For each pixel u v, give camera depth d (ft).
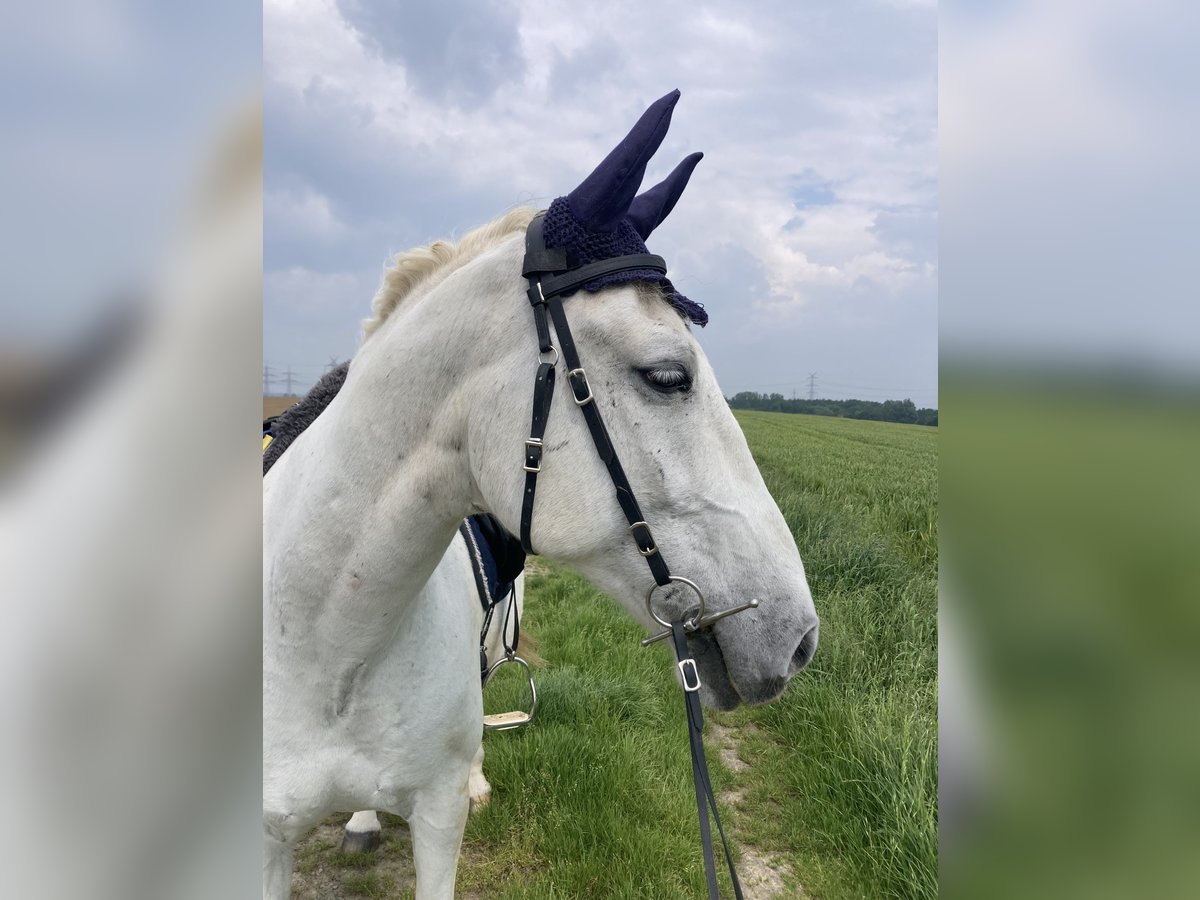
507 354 4.37
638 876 8.84
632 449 4.29
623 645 16.65
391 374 4.48
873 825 10.15
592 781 10.39
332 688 4.83
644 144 4.31
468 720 5.62
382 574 4.56
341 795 5.15
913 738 10.91
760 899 9.04
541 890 8.54
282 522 4.85
